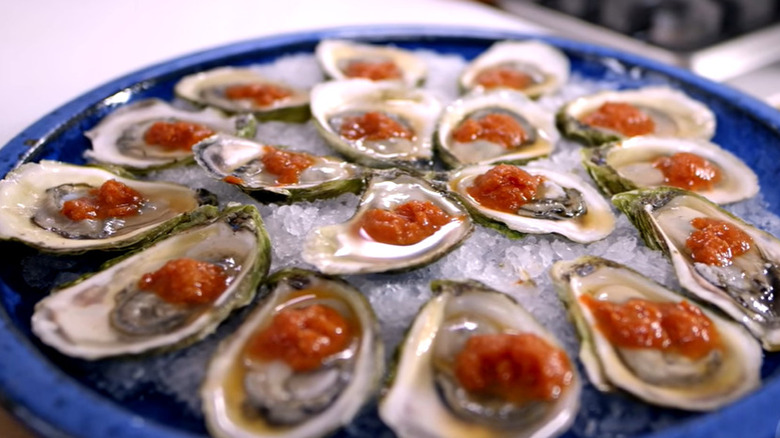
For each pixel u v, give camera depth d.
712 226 0.28
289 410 0.21
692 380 0.22
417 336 0.23
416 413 0.21
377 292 0.25
